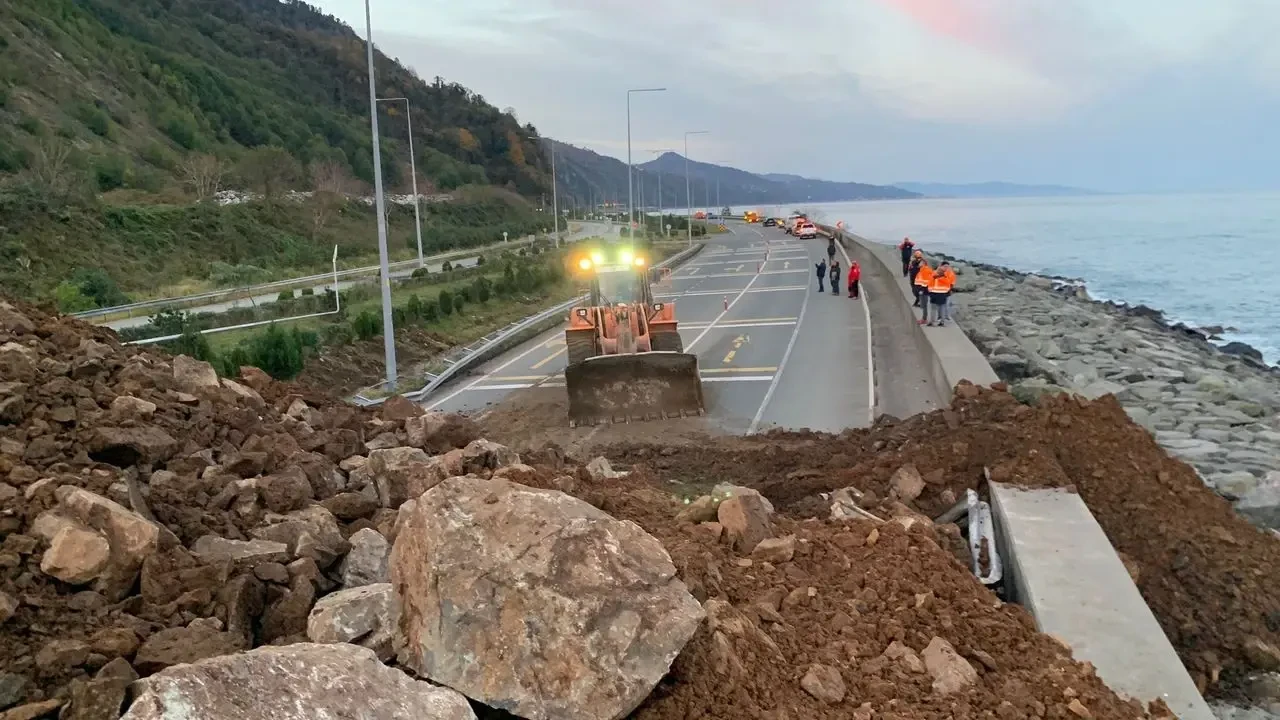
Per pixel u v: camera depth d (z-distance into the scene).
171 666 3.19
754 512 6.27
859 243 45.59
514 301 30.91
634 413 14.03
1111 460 8.27
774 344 20.88
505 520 3.93
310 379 17.64
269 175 48.91
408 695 3.20
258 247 39.69
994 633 5.18
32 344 6.55
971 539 7.40
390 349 17.69
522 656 3.51
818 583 5.52
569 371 14.03
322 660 3.16
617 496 6.77
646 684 3.55
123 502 4.56
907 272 28.33
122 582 4.05
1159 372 17.36
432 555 3.76
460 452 6.47
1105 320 26.23
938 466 8.57
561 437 13.15
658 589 3.89
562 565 3.75
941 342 16.62
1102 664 5.10
